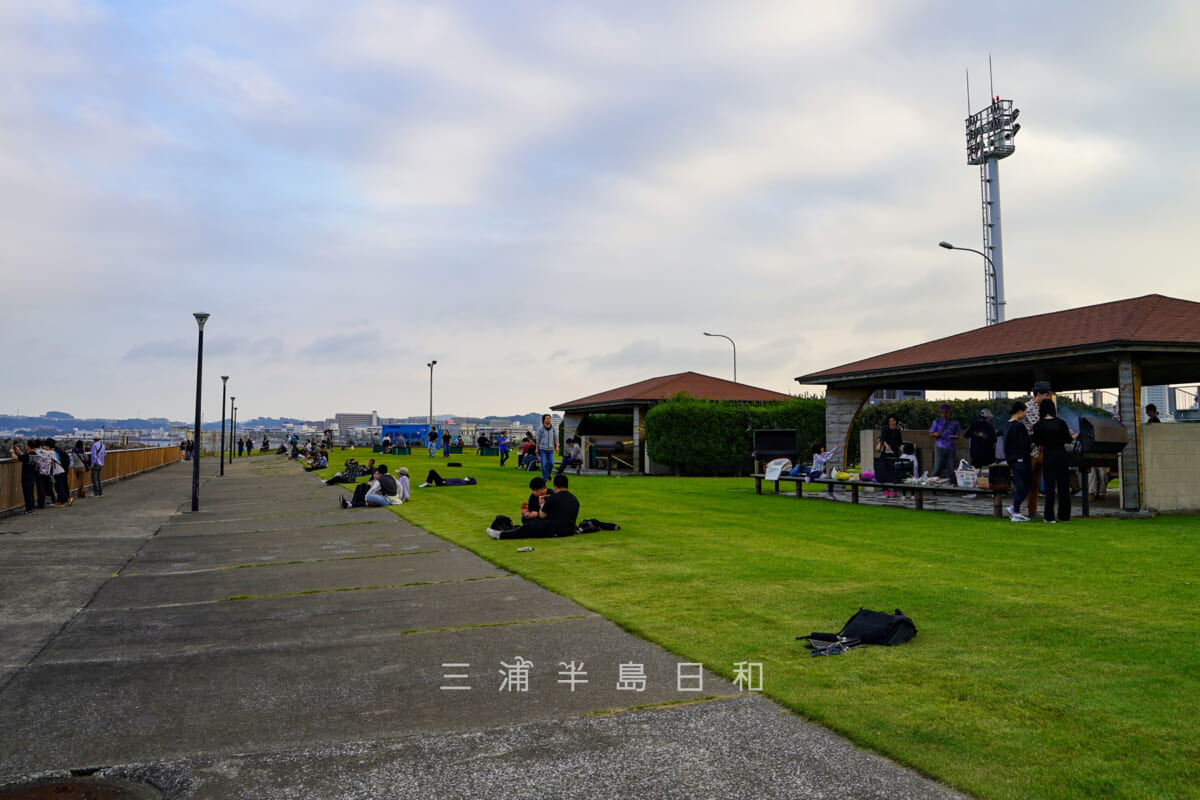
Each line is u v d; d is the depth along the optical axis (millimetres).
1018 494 13594
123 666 5977
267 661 6039
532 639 6426
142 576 10195
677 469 30812
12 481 18703
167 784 3883
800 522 13891
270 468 43281
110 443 43250
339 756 4184
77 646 6629
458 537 12758
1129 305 17078
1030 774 3727
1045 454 13539
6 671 5887
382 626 7078
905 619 6141
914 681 5094
